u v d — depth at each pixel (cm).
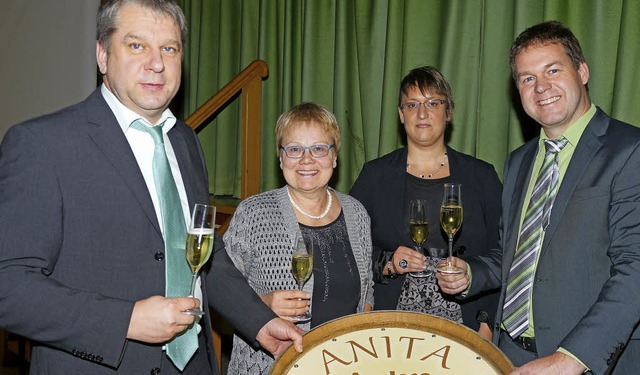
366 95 347
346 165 363
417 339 154
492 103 305
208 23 431
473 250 238
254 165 358
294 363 145
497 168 308
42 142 134
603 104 276
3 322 126
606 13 273
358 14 346
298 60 385
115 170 141
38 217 129
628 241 159
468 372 141
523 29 288
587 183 170
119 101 149
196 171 168
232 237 204
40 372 139
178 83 152
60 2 436
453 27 311
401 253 223
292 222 203
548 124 181
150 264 142
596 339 149
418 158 250
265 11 396
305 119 204
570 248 170
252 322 170
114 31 145
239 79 346
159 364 144
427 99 242
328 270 201
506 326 185
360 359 146
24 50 450
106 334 127
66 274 135
